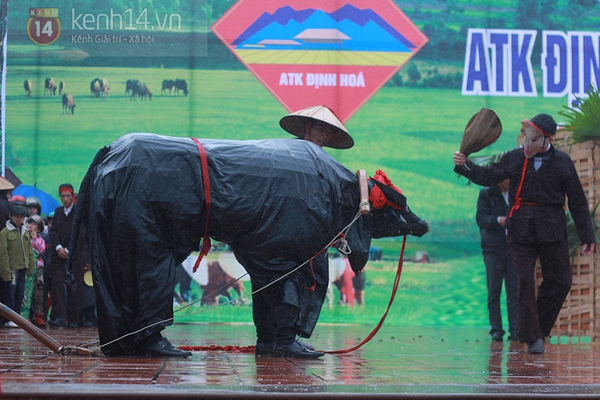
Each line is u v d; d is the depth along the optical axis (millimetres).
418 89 12203
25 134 11742
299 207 5078
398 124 12148
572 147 8594
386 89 12172
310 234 5090
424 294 11914
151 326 4879
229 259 11695
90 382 3350
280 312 5180
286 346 5188
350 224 5270
